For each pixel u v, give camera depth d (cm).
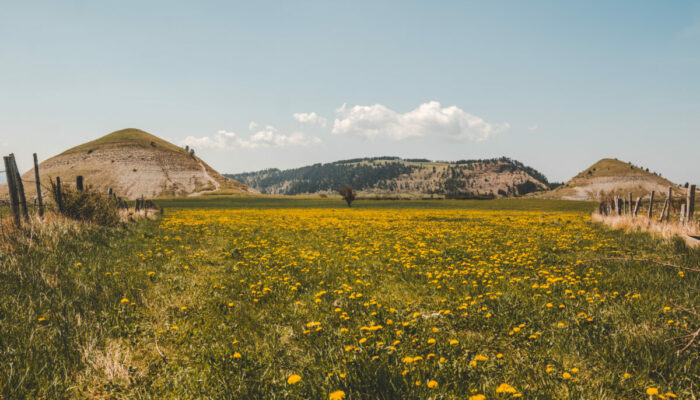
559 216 3912
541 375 351
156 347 417
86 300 534
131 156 18538
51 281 590
